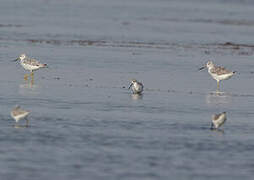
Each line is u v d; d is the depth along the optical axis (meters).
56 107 31.42
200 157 23.88
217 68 38.69
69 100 33.28
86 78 40.19
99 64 46.31
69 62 46.88
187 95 36.09
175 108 32.38
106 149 24.47
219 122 27.36
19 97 33.44
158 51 56.12
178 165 22.81
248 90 38.56
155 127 28.19
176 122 29.30
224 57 53.81
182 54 54.59
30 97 33.59
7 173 21.31
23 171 21.58
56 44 58.41
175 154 24.16
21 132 26.45
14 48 53.91
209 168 22.61
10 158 22.91
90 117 29.59
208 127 28.62
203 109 32.41
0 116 29.02
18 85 37.00
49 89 36.19
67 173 21.53
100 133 26.80
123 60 49.03
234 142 26.16
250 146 25.61
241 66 48.72
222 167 22.78
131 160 23.19
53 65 45.03
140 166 22.55
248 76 44.06
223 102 34.44
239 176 21.84
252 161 23.59
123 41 63.44
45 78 39.72
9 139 25.34
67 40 62.19
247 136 27.23
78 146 24.73
